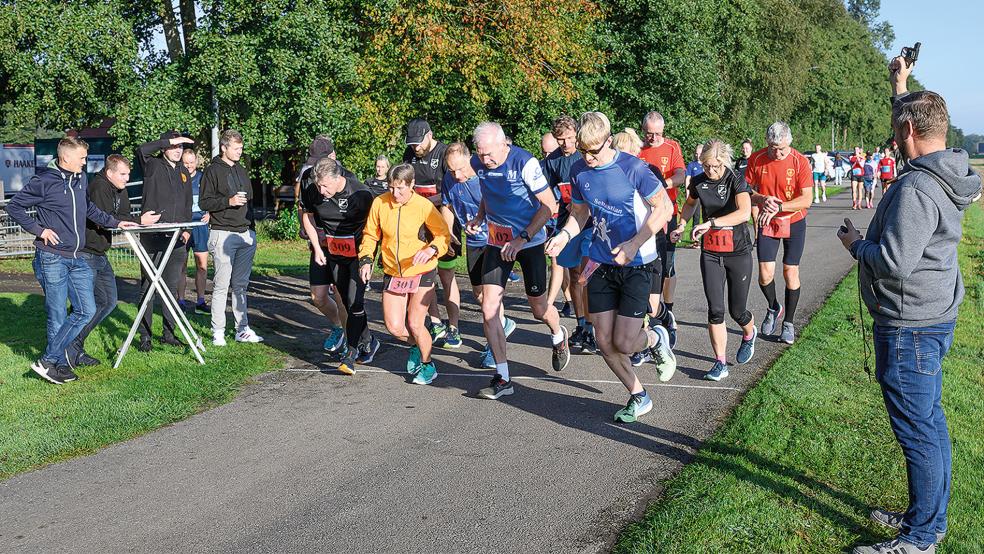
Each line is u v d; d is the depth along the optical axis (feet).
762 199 23.89
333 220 22.00
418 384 21.18
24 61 51.31
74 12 51.55
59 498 14.08
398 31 60.75
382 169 29.96
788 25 122.01
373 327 28.45
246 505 13.75
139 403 19.11
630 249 16.30
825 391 19.25
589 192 16.85
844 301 31.22
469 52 63.00
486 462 15.56
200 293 31.19
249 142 55.93
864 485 14.03
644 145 26.30
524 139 78.59
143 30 61.05
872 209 85.81
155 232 24.70
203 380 21.16
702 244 20.90
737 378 21.22
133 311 29.68
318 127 57.06
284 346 25.45
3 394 19.71
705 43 90.74
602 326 17.25
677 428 17.43
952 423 17.88
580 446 16.39
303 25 54.13
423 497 13.98
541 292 20.97
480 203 20.71
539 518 13.14
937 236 11.61
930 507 11.71
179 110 55.06
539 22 68.08
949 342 11.96
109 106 57.00
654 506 13.43
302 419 18.33
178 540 12.51
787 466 14.84
